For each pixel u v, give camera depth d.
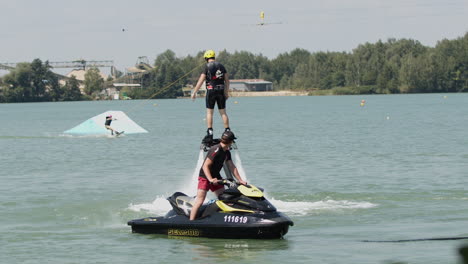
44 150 81.06
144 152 76.56
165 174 55.31
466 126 113.81
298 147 78.38
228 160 30.81
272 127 124.06
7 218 35.91
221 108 33.91
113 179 52.16
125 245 29.36
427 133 98.62
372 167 56.56
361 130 109.19
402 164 58.38
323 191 43.78
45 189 46.50
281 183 47.88
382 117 157.38
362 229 32.16
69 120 180.00
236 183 30.69
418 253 26.88
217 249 28.23
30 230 32.88
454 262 10.16
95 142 93.75
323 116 170.38
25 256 27.52
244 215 29.97
